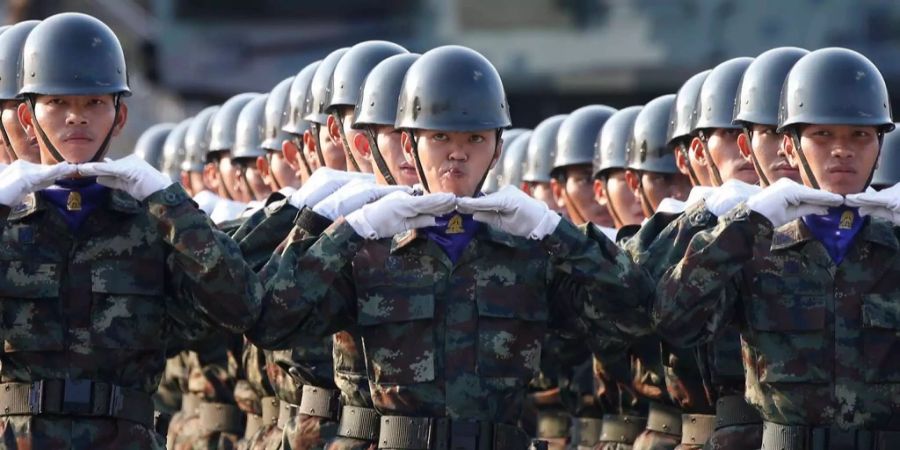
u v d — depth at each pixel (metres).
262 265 25.27
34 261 22.30
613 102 71.38
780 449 22.95
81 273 22.38
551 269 22.88
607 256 22.48
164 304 22.80
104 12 75.81
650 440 28.31
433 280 22.56
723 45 67.19
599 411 32.47
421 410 22.48
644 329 22.97
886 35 65.25
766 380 22.92
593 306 22.77
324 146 28.94
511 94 71.38
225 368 33.50
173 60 74.69
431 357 22.44
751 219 22.28
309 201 25.39
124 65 23.05
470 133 22.55
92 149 22.69
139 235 22.52
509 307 22.59
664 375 27.92
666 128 30.62
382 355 22.56
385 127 25.23
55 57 22.47
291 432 27.44
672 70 68.00
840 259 22.80
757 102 25.16
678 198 30.72
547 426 34.47
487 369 22.48
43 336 22.27
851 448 22.67
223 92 74.69
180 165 42.12
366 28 71.81
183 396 36.25
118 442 22.45
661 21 68.00
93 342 22.34
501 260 22.67
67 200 22.42
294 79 32.34
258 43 73.75
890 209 22.38
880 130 23.00
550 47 69.50
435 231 22.64
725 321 22.91
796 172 25.08
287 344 22.83
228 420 33.88
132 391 22.62
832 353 22.70
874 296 22.72
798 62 23.03
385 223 22.33
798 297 22.72
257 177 36.31
